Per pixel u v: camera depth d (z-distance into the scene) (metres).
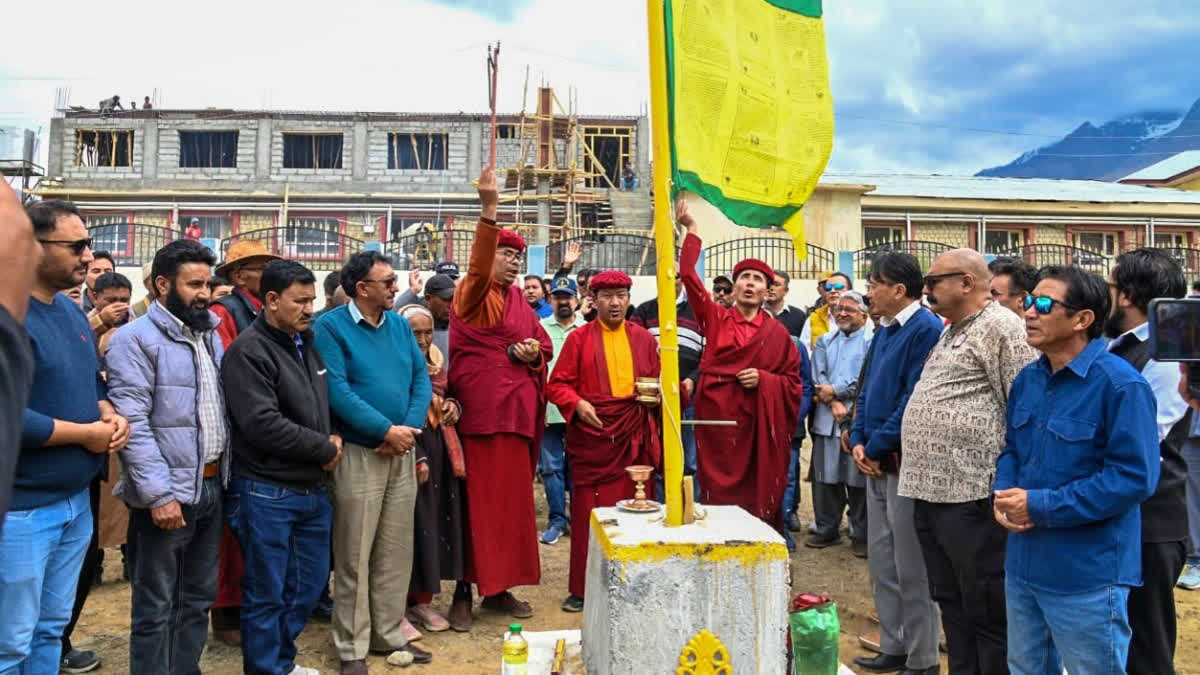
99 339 5.00
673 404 2.89
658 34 2.84
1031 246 18.31
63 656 4.19
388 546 4.27
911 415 3.64
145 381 3.36
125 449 3.29
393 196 26.59
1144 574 3.22
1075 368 2.84
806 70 3.23
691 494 2.91
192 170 28.44
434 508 4.69
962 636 3.60
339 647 4.12
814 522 7.39
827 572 5.96
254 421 3.59
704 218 17.72
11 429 1.12
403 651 4.30
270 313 3.74
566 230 24.25
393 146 28.72
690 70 2.90
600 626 2.82
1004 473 3.10
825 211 20.11
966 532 3.45
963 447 3.46
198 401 3.50
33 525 2.87
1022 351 3.41
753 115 3.06
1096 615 2.74
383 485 4.18
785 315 7.96
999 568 3.43
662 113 2.85
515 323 4.89
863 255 17.81
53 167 28.27
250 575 3.74
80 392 3.04
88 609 5.08
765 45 3.12
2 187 1.21
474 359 4.79
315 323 4.19
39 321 2.91
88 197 26.78
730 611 2.66
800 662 3.34
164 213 26.77
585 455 4.95
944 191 24.06
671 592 2.64
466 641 4.61
